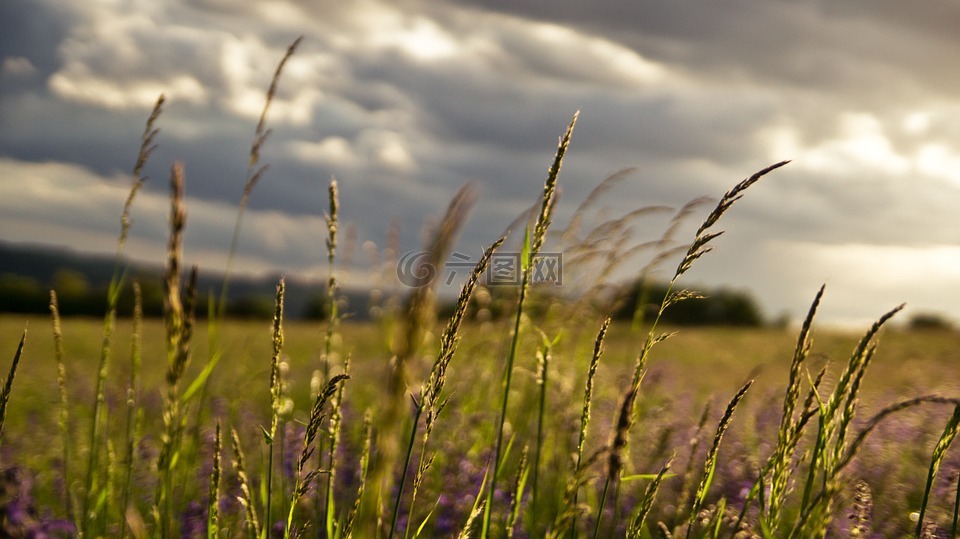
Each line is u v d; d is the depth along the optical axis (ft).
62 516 10.98
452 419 15.62
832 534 10.00
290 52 10.27
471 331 15.24
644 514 8.20
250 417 16.98
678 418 19.60
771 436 17.97
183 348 7.73
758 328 109.50
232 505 12.00
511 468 13.47
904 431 20.70
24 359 51.42
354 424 14.97
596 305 14.42
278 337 7.92
